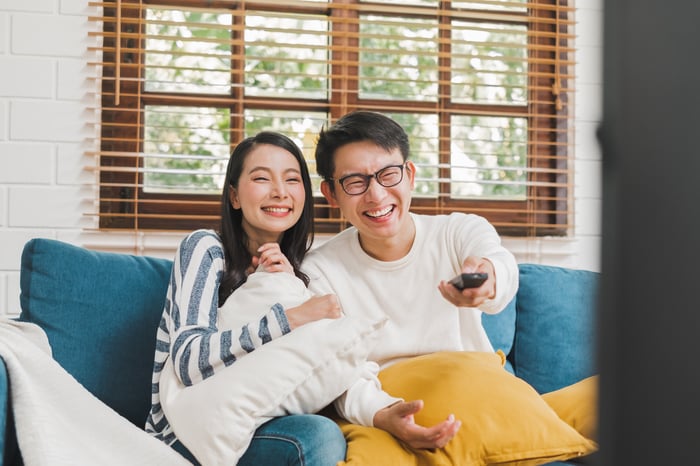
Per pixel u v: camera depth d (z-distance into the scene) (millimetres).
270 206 1694
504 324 2055
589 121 2635
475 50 2639
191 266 1573
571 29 2645
